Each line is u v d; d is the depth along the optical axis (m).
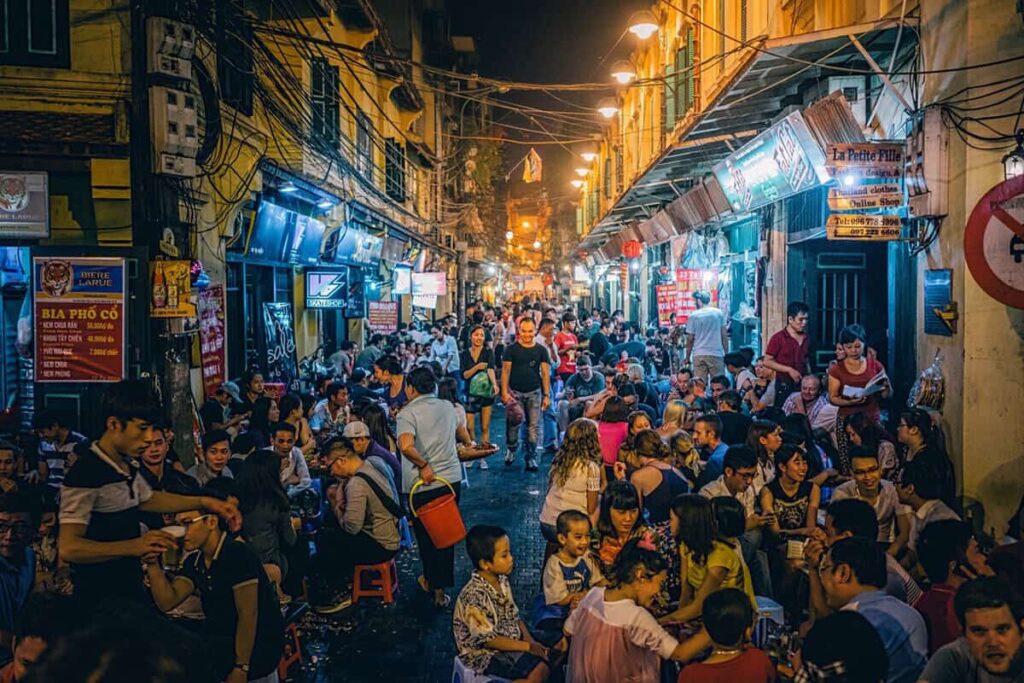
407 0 24.78
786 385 9.24
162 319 6.91
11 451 5.57
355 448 7.23
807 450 6.88
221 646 3.91
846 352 7.18
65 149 7.34
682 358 15.51
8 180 7.28
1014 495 6.20
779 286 11.14
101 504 3.72
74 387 7.49
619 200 18.83
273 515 5.82
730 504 4.83
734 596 3.72
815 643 2.89
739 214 13.08
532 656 4.66
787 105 10.43
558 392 15.11
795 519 5.65
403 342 15.65
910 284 8.33
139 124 7.00
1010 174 6.07
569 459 6.27
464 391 16.25
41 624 3.01
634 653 4.04
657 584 4.11
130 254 6.97
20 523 4.32
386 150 20.20
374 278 19.64
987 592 3.16
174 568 4.23
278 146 10.53
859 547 3.75
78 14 7.36
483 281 48.44
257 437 7.41
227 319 11.06
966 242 5.78
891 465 6.31
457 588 7.40
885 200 7.14
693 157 13.38
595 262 39.75
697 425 6.96
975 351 6.27
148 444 3.82
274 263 12.59
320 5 11.95
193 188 8.37
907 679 3.55
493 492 10.80
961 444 6.34
